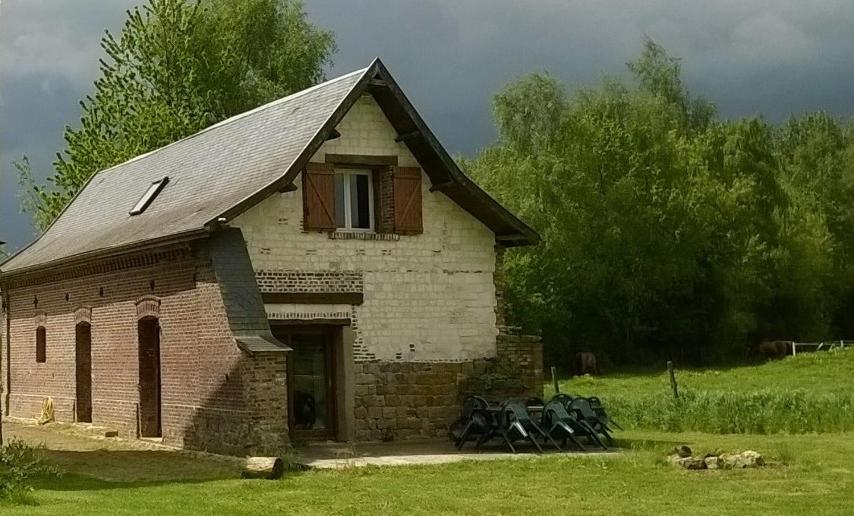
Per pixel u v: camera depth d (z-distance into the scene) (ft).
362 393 70.59
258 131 77.56
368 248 71.41
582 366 178.19
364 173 73.61
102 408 81.92
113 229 84.33
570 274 176.65
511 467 56.70
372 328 71.20
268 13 163.22
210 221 63.05
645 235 179.32
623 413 84.74
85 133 135.13
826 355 164.55
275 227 68.28
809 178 218.18
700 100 202.59
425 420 72.38
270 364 61.67
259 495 47.29
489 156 180.65
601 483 50.72
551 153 176.76
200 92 143.43
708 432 78.84
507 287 172.86
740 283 189.57
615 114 184.34
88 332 86.79
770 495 46.75
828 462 57.77
